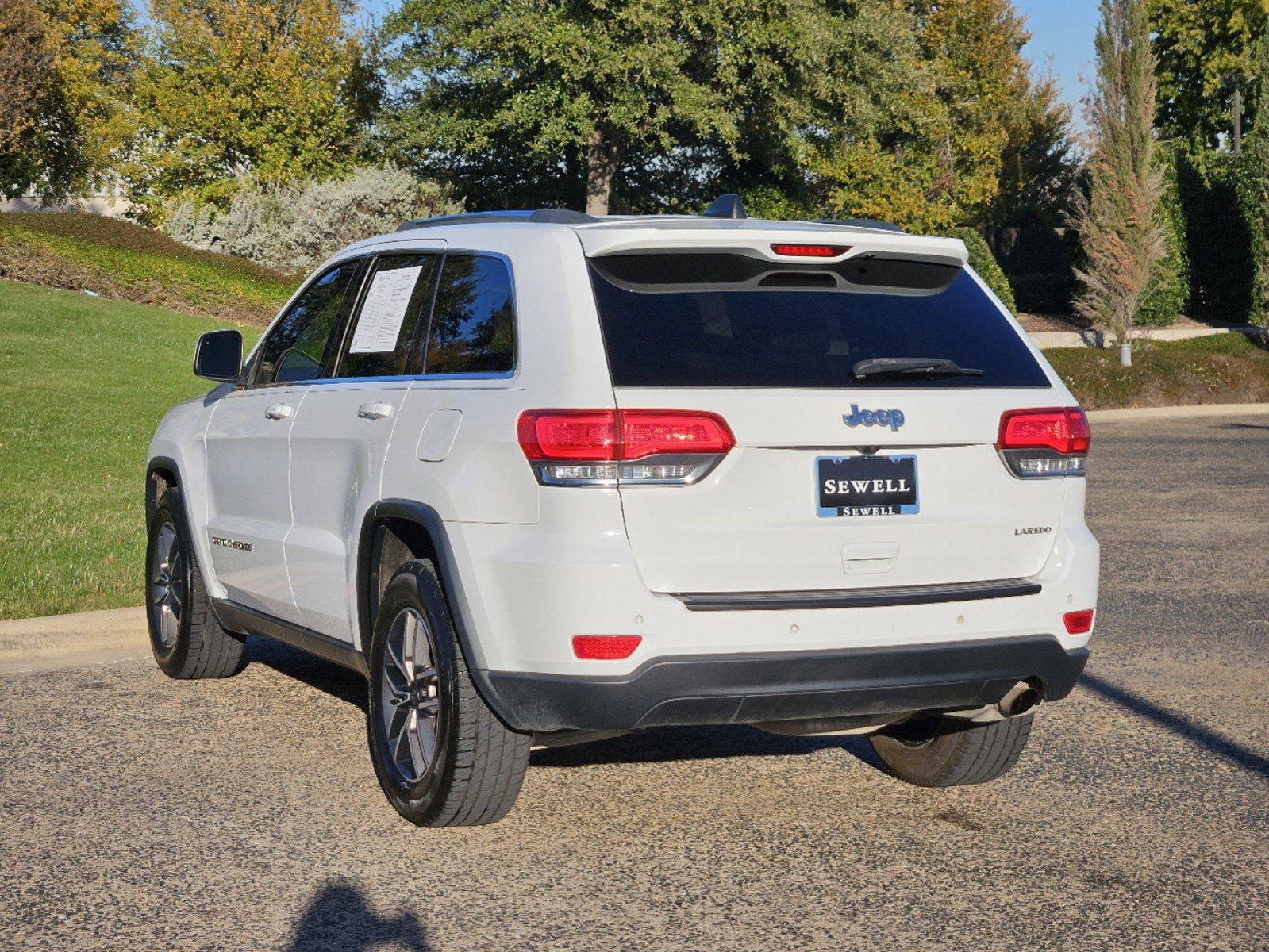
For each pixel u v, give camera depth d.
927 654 4.24
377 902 4.04
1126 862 4.39
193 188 35.81
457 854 4.45
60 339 21.77
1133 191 29.45
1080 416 4.64
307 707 6.30
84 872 4.27
